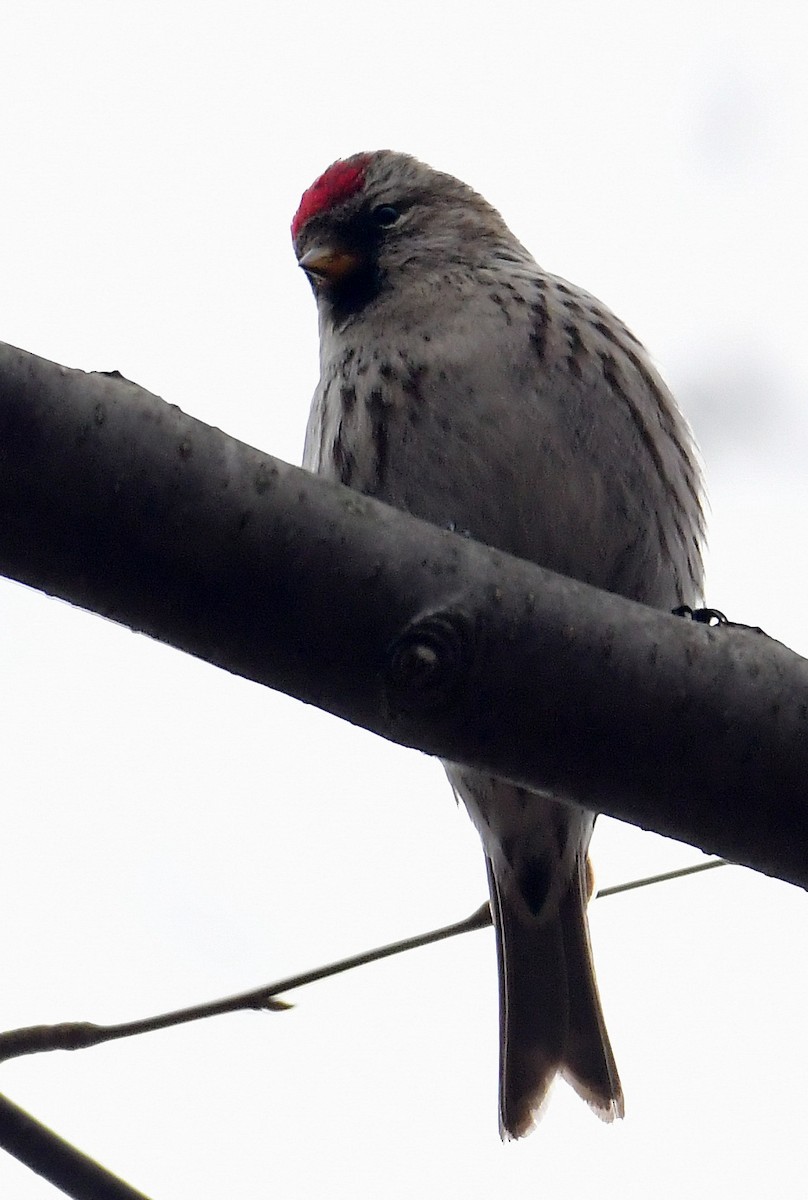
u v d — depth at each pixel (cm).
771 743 425
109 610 405
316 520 407
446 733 419
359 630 408
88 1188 387
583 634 419
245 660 412
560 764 426
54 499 390
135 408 398
